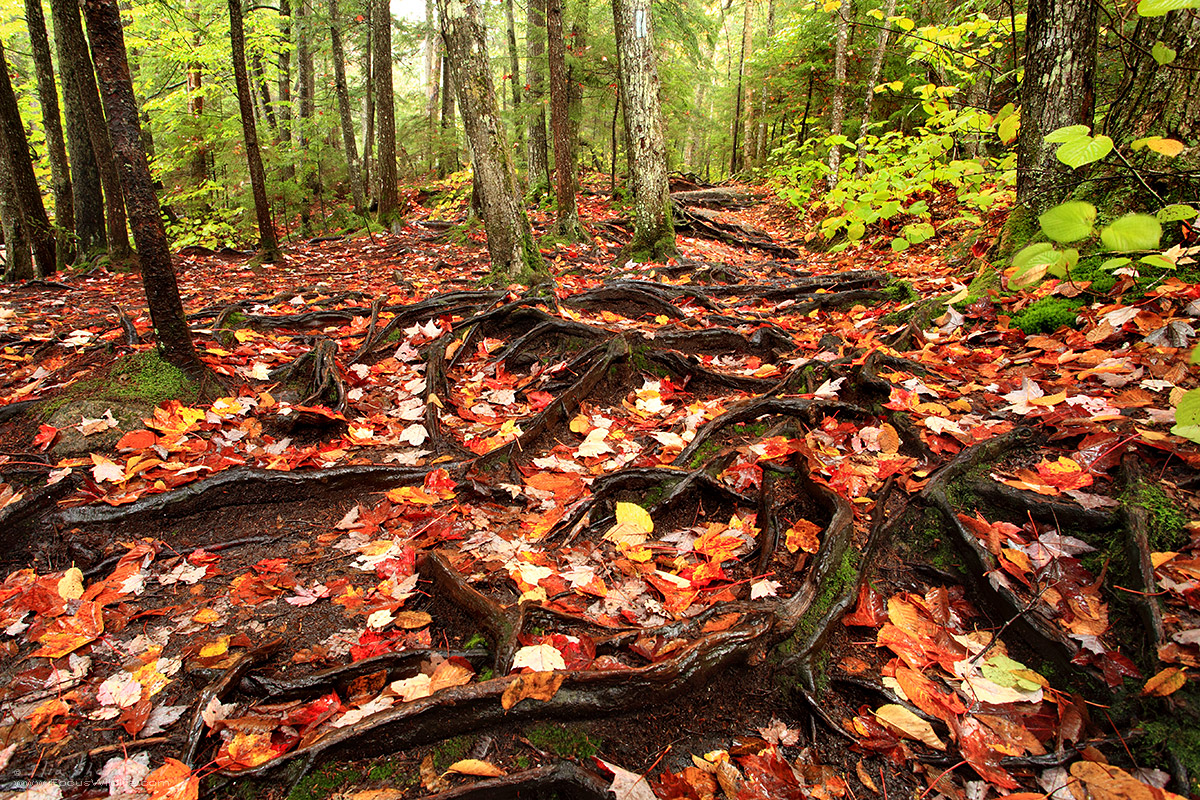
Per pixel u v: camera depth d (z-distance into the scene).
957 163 5.12
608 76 14.09
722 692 1.94
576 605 2.29
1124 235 2.03
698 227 11.23
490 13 14.97
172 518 2.75
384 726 1.75
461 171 18.75
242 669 1.98
